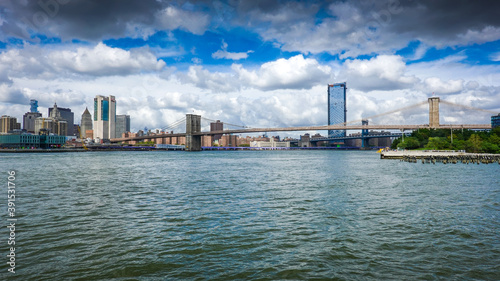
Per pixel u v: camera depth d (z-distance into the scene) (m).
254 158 164.38
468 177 56.31
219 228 22.42
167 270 15.43
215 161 128.12
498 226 22.78
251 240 19.75
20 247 18.55
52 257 17.00
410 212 27.42
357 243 19.17
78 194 37.91
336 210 28.31
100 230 21.98
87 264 16.11
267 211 27.95
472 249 18.11
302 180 52.81
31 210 28.56
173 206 30.33
